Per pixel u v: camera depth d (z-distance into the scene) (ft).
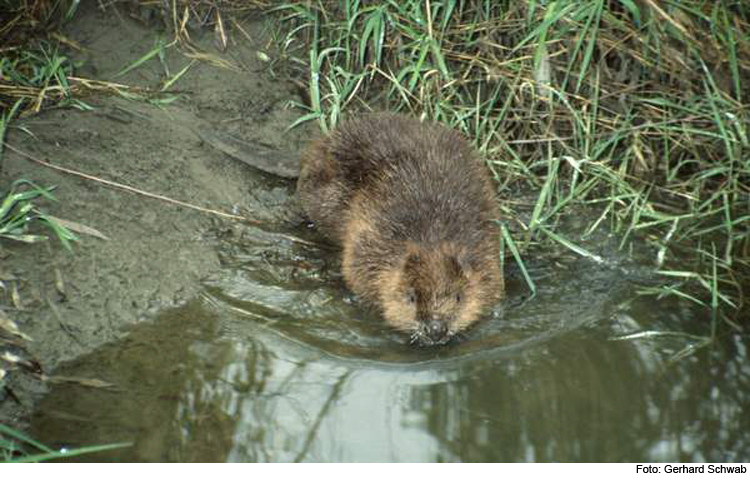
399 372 20.97
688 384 20.71
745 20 30.63
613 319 22.93
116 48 29.68
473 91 29.96
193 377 20.42
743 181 28.66
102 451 18.17
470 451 18.57
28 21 29.45
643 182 28.60
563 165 28.91
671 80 29.84
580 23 29.53
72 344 21.07
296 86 30.17
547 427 19.30
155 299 22.79
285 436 18.83
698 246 26.03
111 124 27.07
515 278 24.66
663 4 29.76
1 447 17.79
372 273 23.41
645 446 18.81
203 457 18.16
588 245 25.99
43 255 22.62
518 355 21.62
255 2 31.30
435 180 24.40
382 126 25.91
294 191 27.53
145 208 25.07
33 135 25.62
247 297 23.41
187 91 29.14
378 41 28.73
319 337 22.16
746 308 23.41
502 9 30.17
